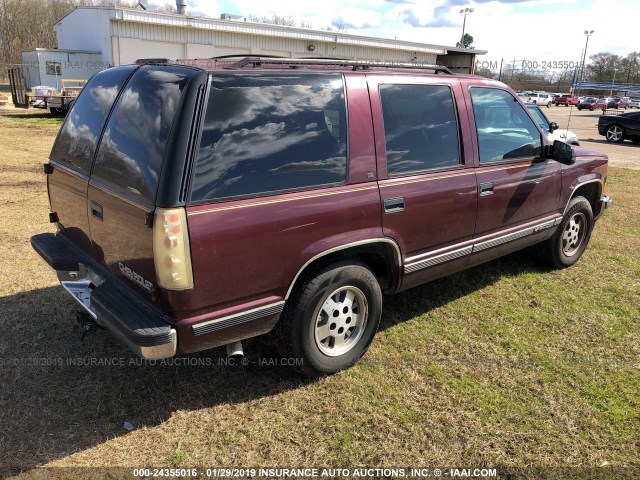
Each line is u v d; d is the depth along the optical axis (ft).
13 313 13.12
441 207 11.76
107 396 10.17
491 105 13.33
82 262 10.86
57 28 78.69
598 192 17.63
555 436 9.44
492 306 14.53
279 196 9.04
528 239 14.94
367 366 11.39
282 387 10.62
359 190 10.15
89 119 10.57
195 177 8.13
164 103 8.53
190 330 8.41
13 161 33.96
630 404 10.35
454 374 11.22
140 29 65.36
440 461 8.82
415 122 11.40
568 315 14.08
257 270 8.91
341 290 10.51
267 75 9.16
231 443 9.09
